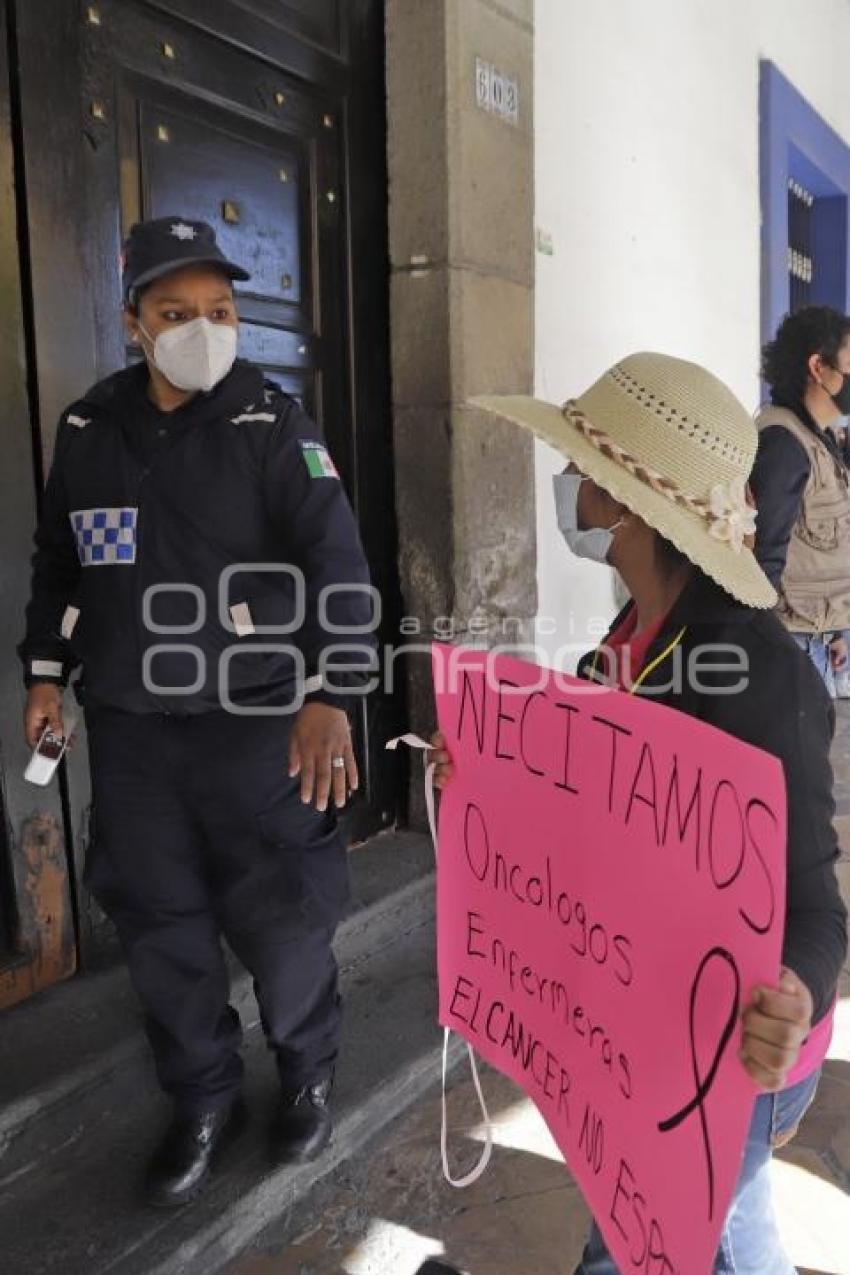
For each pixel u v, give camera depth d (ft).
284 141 9.57
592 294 13.34
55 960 8.02
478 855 4.53
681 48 15.40
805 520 9.91
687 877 3.41
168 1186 6.43
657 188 14.93
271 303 9.57
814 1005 3.39
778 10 19.34
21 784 7.63
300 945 6.55
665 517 3.63
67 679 6.46
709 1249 3.32
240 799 6.19
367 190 10.52
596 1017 3.91
